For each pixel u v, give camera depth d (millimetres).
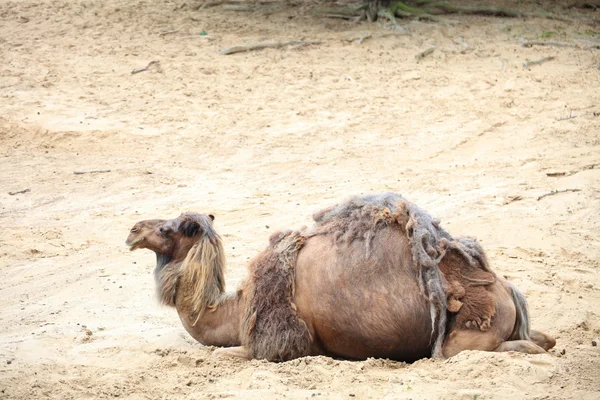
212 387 10438
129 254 19062
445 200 22250
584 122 29312
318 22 45344
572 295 15422
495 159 26297
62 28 43938
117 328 13812
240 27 44250
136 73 36906
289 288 11180
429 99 33125
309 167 26453
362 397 9867
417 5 46969
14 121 30719
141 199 23781
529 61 37250
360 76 36312
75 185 25141
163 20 45656
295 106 32875
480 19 45719
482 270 11023
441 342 10750
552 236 19203
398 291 10734
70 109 32406
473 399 9680
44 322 14367
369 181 24531
